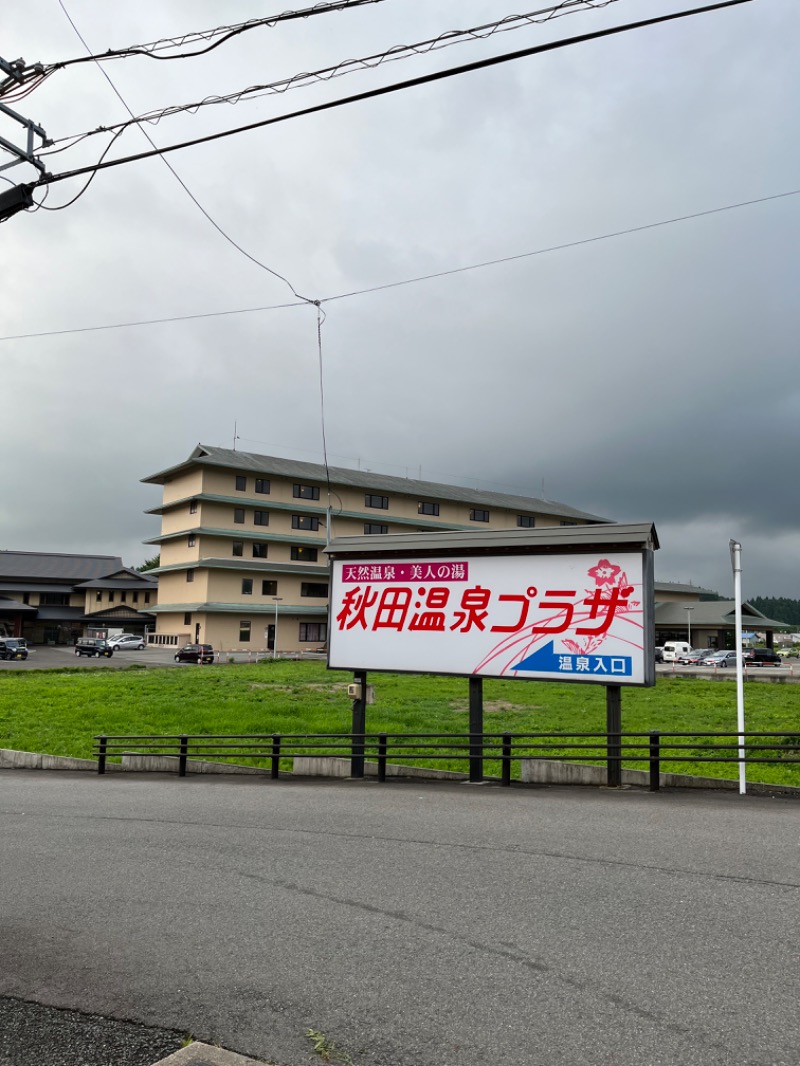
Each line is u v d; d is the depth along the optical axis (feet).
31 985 16.21
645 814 30.37
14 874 24.47
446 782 41.09
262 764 51.06
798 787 35.35
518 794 36.04
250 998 15.33
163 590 218.38
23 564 251.19
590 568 37.83
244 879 23.15
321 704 77.66
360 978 16.03
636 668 36.22
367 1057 13.07
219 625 197.67
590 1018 14.06
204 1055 12.87
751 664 172.24
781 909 19.15
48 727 66.90
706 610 234.17
